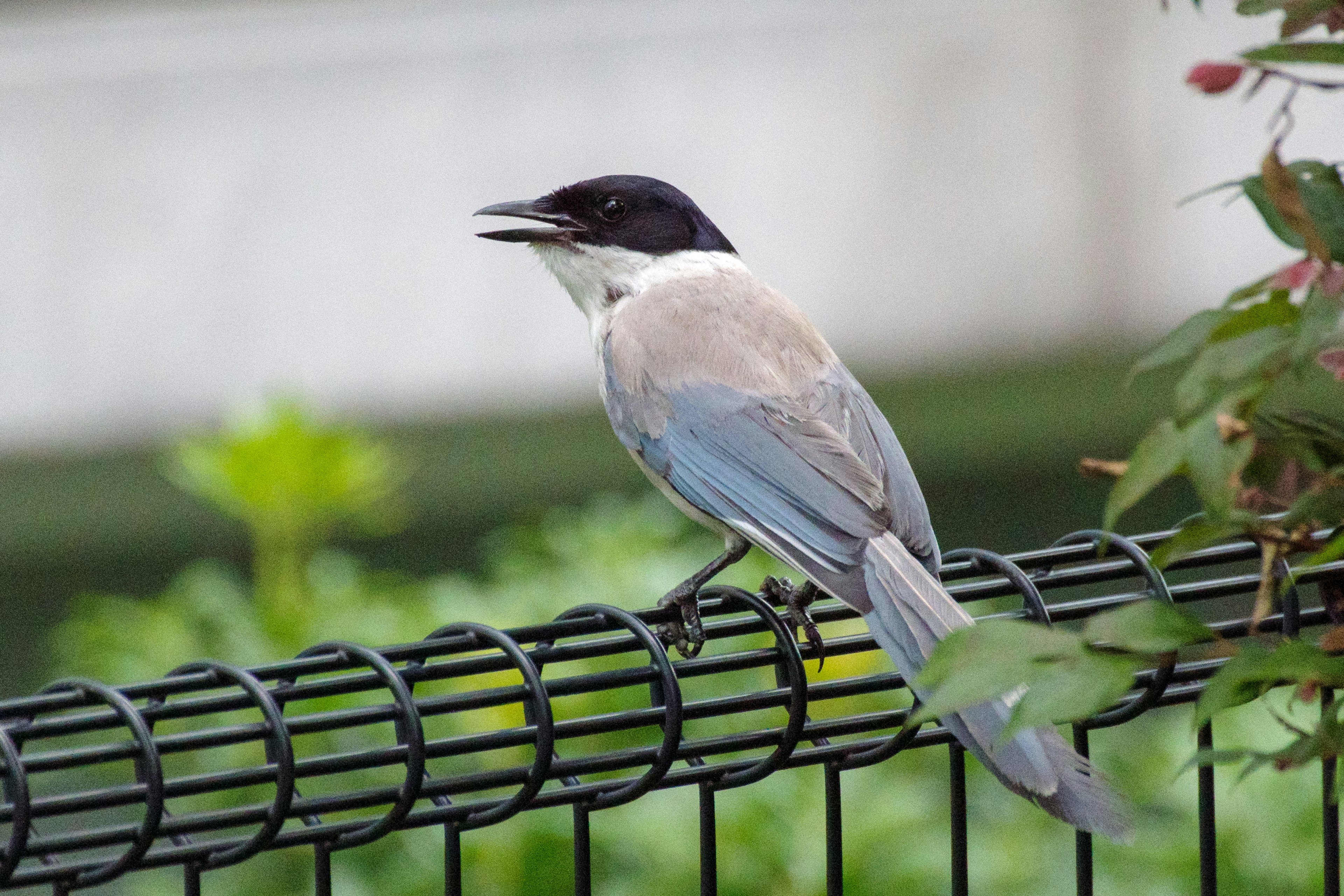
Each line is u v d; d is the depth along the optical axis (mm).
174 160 17953
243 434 11695
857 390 8359
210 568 12742
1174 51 18250
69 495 17141
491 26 18734
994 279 18016
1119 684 3902
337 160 18047
